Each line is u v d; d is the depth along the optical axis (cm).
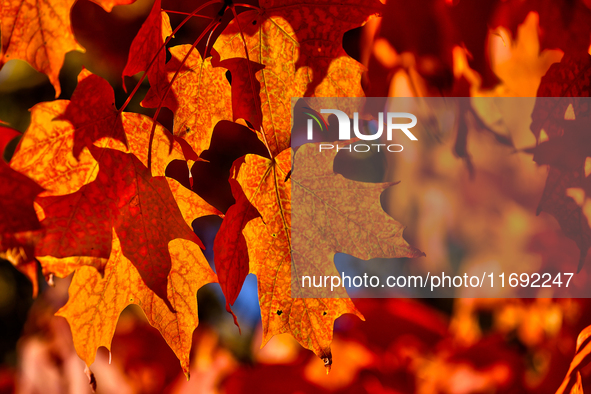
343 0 98
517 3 103
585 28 103
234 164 98
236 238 99
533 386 116
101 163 98
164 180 98
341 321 137
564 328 110
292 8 98
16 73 156
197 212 99
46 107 97
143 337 137
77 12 131
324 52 99
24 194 96
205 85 100
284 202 99
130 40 136
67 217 97
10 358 175
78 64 149
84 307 98
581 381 100
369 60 105
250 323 155
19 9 96
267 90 99
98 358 131
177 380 131
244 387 121
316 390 119
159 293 98
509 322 138
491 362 124
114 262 98
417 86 105
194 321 99
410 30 104
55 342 134
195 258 99
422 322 140
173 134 100
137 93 142
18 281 184
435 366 127
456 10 103
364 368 124
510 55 104
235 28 98
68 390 128
